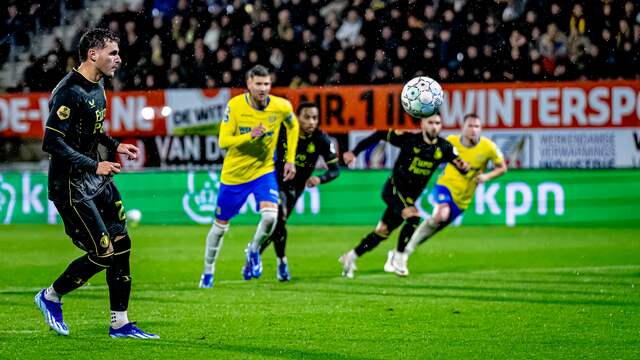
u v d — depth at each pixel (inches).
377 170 1025.5
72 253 824.3
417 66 1072.8
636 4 1079.0
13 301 568.7
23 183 1052.5
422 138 669.9
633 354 412.5
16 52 1122.0
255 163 628.4
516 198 1026.7
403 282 658.2
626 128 1013.2
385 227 680.4
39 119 1048.8
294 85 1091.3
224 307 546.0
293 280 674.8
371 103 1016.2
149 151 1043.3
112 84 1102.4
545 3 1083.3
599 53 1079.6
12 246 869.2
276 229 657.0
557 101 1012.5
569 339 446.0
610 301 564.4
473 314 518.6
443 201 726.5
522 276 684.7
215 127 1035.9
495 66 1075.9
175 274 706.2
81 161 406.3
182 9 1117.1
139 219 1024.9
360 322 493.0
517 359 401.7
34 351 411.8
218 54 1098.7
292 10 1109.1
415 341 441.1
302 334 458.6
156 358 398.9
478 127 729.6
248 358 401.4
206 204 1037.2
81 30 1127.0
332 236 948.0
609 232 981.2
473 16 1083.3
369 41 1086.4
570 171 1015.0
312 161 697.6
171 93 1037.2
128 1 1125.1
